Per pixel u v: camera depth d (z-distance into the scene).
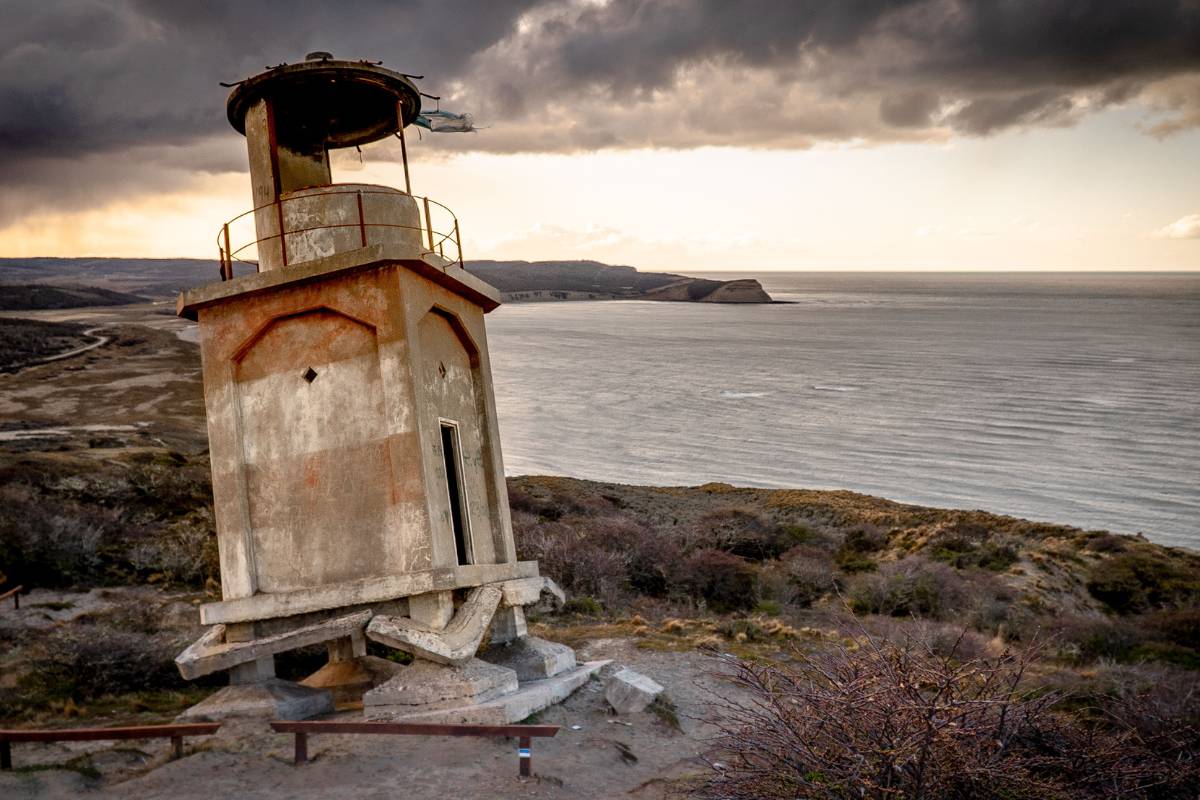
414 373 11.85
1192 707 10.70
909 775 7.22
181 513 30.89
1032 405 140.38
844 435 115.56
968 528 44.91
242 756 9.70
